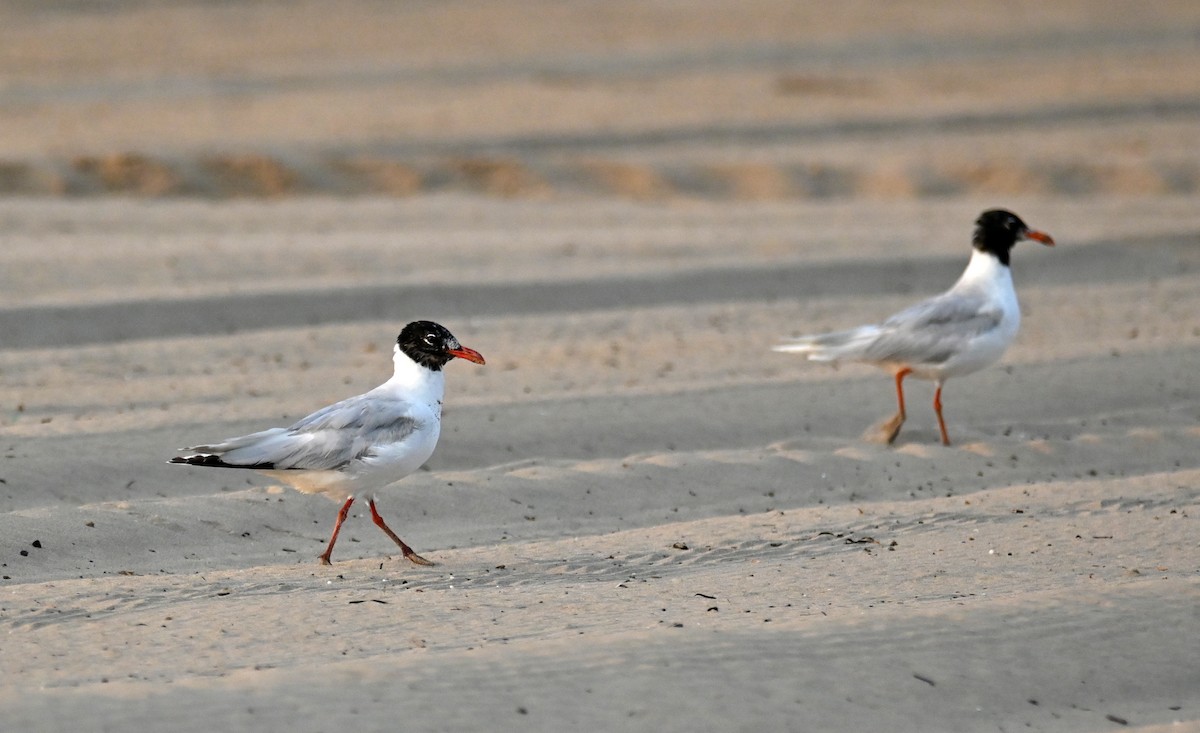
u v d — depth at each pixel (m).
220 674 8.60
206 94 47.38
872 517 12.77
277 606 10.02
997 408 17.38
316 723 7.93
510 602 10.16
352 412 11.25
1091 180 37.62
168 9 65.94
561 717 8.12
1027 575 10.72
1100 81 53.66
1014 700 8.59
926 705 8.48
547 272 25.50
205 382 17.94
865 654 8.98
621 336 21.28
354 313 22.67
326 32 62.34
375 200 34.25
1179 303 24.20
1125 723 8.39
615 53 59.66
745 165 37.69
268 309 22.39
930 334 15.88
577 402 17.05
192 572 11.32
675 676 8.60
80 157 34.41
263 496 13.17
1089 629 9.39
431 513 13.20
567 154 38.84
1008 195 36.59
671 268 25.77
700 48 61.34
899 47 62.56
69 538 11.84
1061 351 20.20
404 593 10.43
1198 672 8.95
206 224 29.84
